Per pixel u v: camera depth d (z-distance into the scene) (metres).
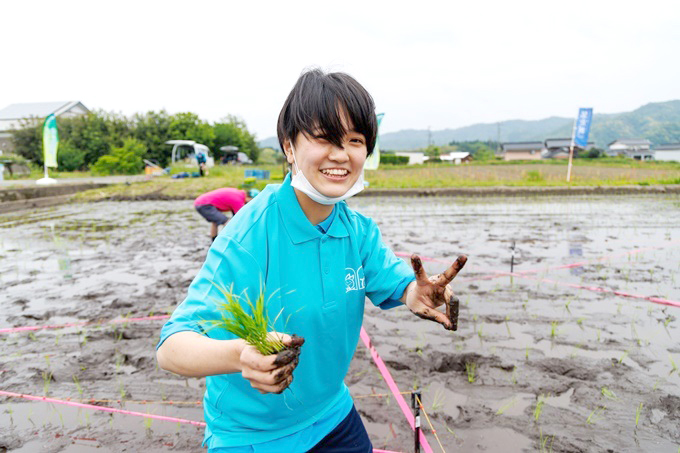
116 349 4.07
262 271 1.42
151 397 3.27
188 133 47.88
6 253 8.27
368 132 1.33
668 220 11.21
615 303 5.02
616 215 12.21
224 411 1.51
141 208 15.69
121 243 9.07
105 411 3.10
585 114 21.12
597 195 17.78
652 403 3.06
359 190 1.43
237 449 1.53
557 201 15.95
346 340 1.62
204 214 8.06
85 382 3.50
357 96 1.29
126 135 45.53
